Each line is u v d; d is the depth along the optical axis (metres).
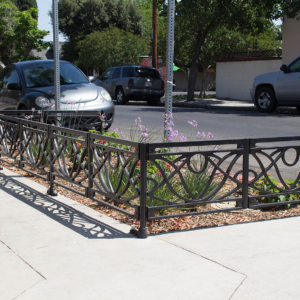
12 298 2.60
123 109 17.55
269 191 4.43
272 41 33.25
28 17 35.81
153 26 24.44
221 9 19.47
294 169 6.47
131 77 20.66
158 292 2.67
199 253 3.29
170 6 5.49
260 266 3.05
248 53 23.16
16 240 3.58
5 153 6.43
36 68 9.88
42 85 9.46
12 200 4.86
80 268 3.02
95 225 3.99
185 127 11.07
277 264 3.09
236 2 19.38
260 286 2.75
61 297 2.61
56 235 3.71
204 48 24.59
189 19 21.12
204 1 19.67
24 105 9.11
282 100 14.39
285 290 2.69
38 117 8.02
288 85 13.95
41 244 3.49
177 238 3.64
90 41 32.19
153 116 14.23
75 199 5.02
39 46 37.03
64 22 42.53
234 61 23.48
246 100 22.80
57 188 5.54
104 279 2.85
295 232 3.78
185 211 4.46
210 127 11.02
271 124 11.40
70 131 4.59
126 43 30.78
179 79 49.47
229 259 3.18
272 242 3.53
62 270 2.98
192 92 22.58
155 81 20.89
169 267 3.03
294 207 4.64
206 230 3.85
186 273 2.93
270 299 2.58
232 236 3.68
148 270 2.98
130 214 3.78
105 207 4.67
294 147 4.32
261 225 3.99
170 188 3.81
